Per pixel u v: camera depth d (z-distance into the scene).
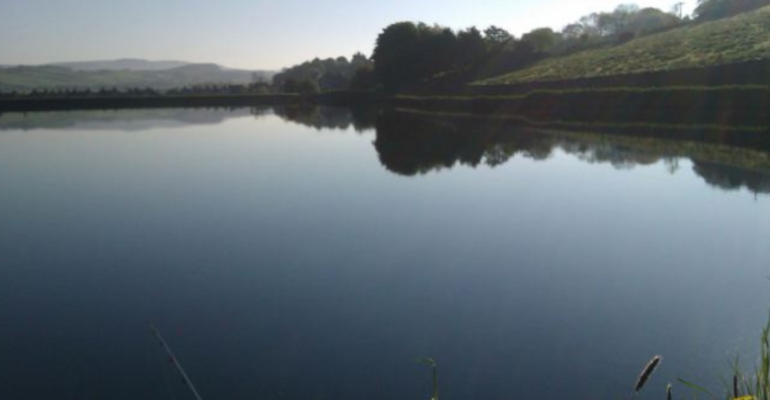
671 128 28.20
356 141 30.95
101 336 7.75
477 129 34.66
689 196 15.23
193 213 14.62
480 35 69.50
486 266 10.13
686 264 10.02
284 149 28.00
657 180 17.53
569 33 91.25
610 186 16.88
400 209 14.54
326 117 50.69
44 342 7.62
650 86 35.31
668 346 7.06
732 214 13.27
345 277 9.73
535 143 27.08
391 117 46.94
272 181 19.11
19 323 8.23
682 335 7.34
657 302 8.42
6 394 6.33
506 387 6.26
